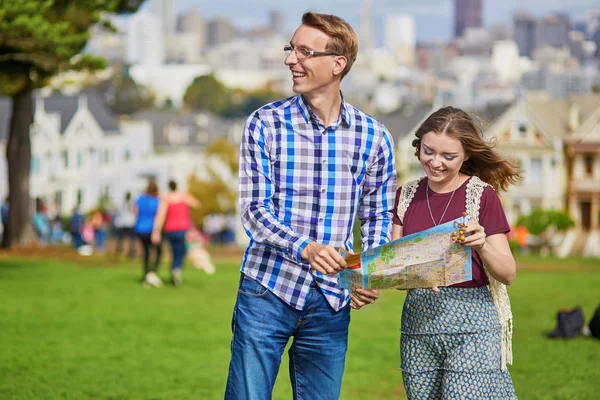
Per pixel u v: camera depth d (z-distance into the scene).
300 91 5.38
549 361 10.14
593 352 10.66
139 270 22.28
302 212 5.45
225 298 16.23
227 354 10.80
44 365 9.89
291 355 5.71
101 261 25.98
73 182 78.19
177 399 8.48
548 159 71.38
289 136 5.42
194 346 11.24
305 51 5.33
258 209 5.38
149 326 12.72
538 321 13.41
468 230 5.11
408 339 5.48
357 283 5.29
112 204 62.28
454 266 5.18
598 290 18.73
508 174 5.51
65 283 18.31
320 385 5.64
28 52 21.09
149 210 17.97
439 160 5.35
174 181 17.77
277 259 5.44
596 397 8.54
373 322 13.72
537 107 73.38
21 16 19.17
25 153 29.91
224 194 73.25
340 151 5.45
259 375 5.47
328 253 5.12
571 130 70.56
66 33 21.72
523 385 9.03
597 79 172.50
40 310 14.12
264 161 5.43
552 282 20.88
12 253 27.91
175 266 18.08
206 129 128.50
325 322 5.52
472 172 5.61
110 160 84.62
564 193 71.19
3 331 12.02
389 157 5.59
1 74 22.66
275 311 5.45
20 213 29.98
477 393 5.30
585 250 66.69
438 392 5.48
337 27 5.33
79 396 8.53
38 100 79.31
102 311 14.15
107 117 87.06
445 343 5.35
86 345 11.15
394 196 5.68
